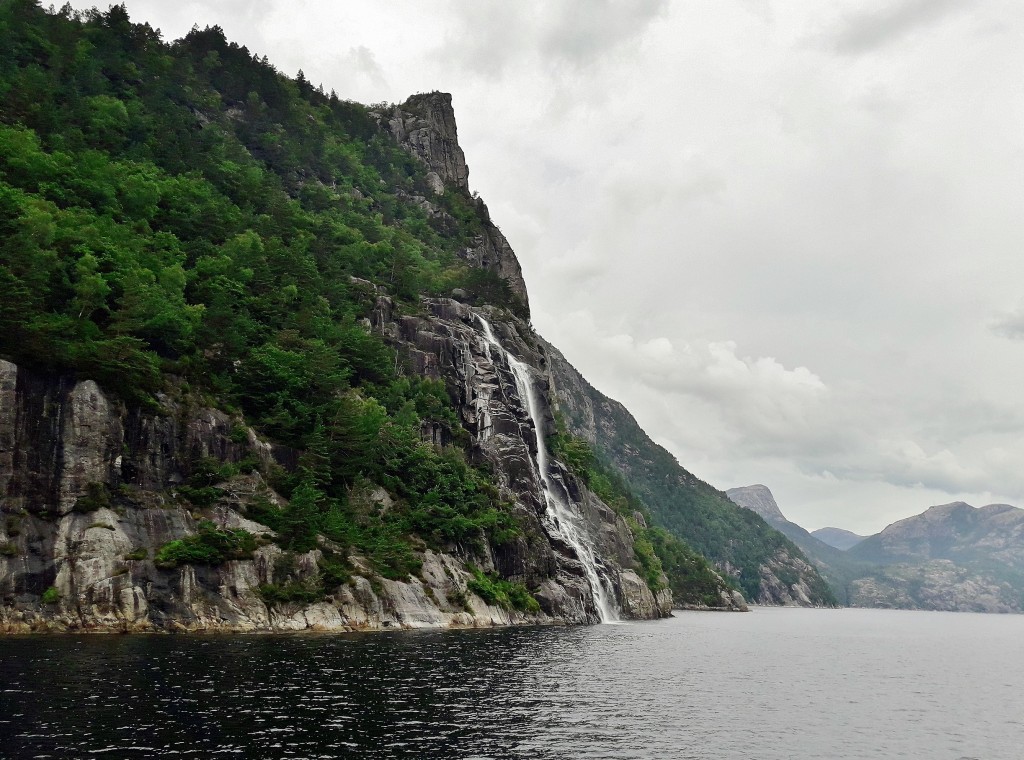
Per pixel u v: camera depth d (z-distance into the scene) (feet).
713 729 146.10
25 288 246.27
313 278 421.59
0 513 230.27
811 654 348.18
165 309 299.99
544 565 421.18
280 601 267.80
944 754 139.54
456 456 407.44
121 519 251.39
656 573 650.02
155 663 174.19
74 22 598.34
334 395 358.84
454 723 133.39
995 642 572.92
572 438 633.61
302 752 109.70
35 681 147.13
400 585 313.32
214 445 289.74
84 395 252.83
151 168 423.64
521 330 593.83
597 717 148.77
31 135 351.46
